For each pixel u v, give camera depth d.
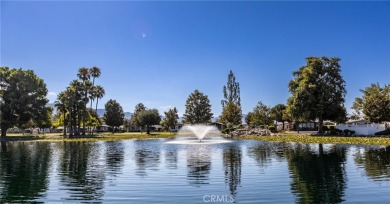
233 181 14.98
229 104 100.12
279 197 11.89
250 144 41.06
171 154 28.05
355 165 19.45
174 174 17.12
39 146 42.28
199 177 16.14
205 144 42.06
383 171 17.14
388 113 57.00
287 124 111.31
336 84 64.94
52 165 21.55
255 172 17.45
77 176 16.92
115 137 64.50
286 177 15.80
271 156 25.38
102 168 19.78
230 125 92.00
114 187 14.02
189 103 109.75
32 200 12.05
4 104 72.75
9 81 73.56
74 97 75.88
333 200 11.41
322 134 61.81
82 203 11.54
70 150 34.41
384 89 61.88
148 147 37.41
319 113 61.97
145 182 15.02
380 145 34.59
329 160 22.09
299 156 25.09
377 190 12.78
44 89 78.88
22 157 27.23
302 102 63.19
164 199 11.86
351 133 61.41
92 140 54.56
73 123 82.31
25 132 117.12
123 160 23.88
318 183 14.24
